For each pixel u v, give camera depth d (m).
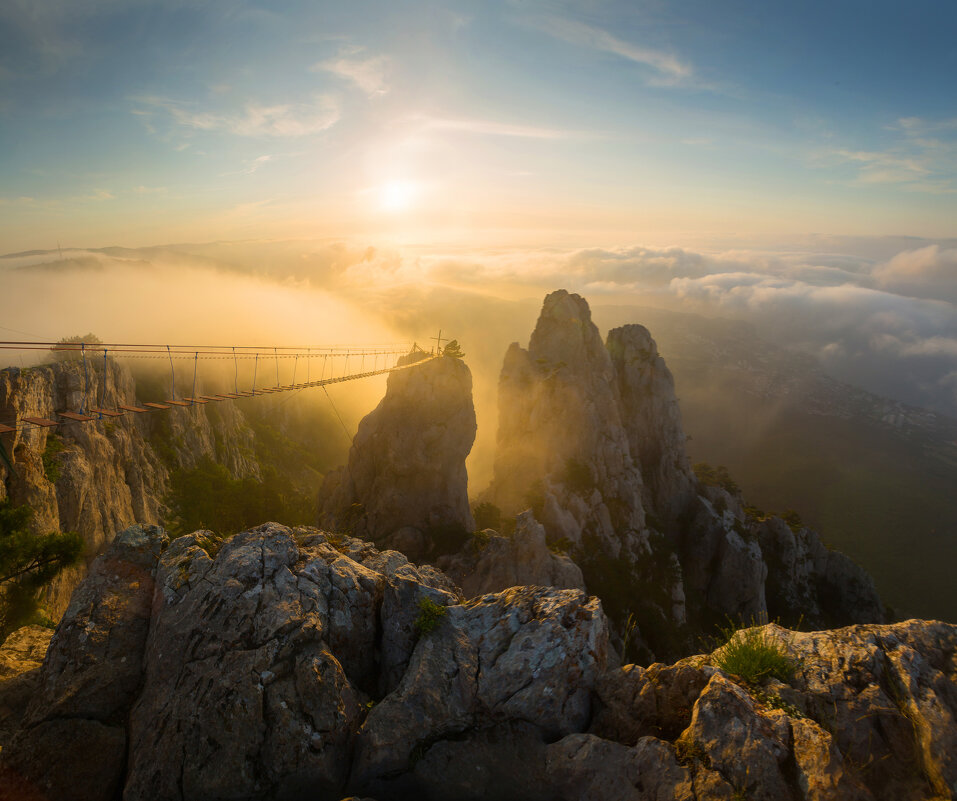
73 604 15.21
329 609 15.18
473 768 12.41
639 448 100.75
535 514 76.50
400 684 13.71
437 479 65.75
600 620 14.48
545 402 87.19
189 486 85.88
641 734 12.56
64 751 12.77
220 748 12.23
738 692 11.92
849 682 12.30
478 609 15.54
